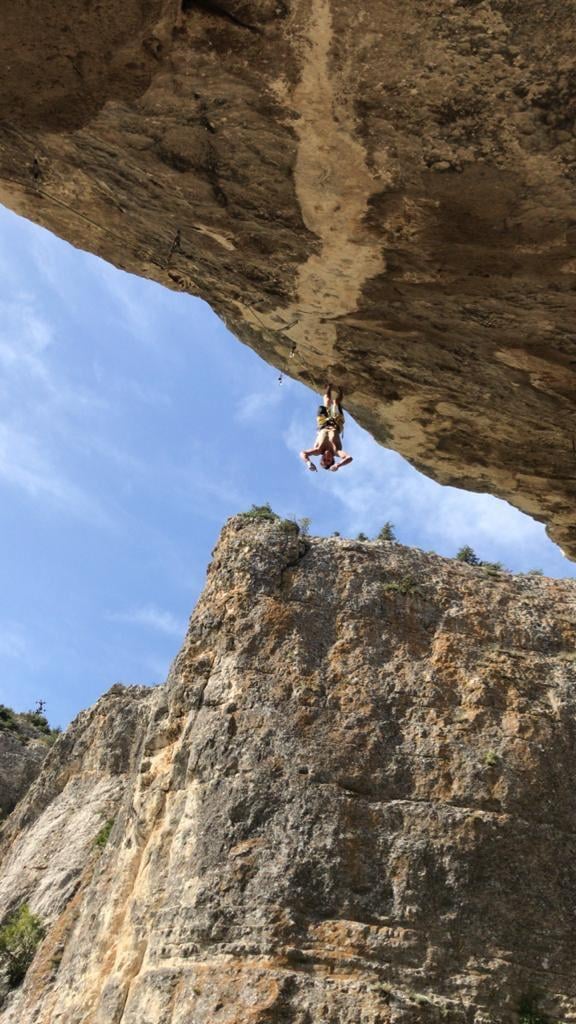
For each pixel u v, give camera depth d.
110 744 59.97
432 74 7.04
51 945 44.78
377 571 44.72
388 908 34.53
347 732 38.97
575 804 38.53
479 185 7.86
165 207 9.22
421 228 8.49
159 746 41.62
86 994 36.62
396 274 9.27
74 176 9.24
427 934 34.00
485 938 34.22
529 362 10.33
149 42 7.22
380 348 10.93
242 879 34.97
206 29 7.06
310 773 37.53
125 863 39.34
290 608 42.69
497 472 12.72
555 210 7.94
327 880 34.84
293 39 7.01
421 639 42.75
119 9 6.98
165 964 34.19
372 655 41.66
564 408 11.08
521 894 35.47
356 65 7.09
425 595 44.31
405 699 40.41
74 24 7.14
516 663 42.50
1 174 9.52
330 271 9.52
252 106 7.64
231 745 38.59
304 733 38.75
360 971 32.94
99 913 39.59
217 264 10.09
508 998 33.06
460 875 35.44
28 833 58.84
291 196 8.53
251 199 8.73
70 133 8.44
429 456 12.86
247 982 32.44
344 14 6.75
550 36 6.62
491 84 7.01
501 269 8.80
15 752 77.81
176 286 10.95
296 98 7.46
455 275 9.05
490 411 11.62
